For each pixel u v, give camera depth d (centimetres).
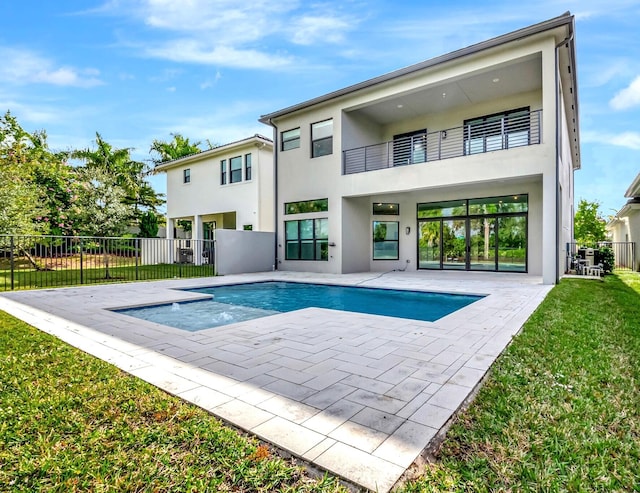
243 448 201
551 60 863
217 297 872
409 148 1333
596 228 2391
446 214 1278
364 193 1172
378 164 1380
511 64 928
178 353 374
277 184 1415
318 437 211
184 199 1833
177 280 1096
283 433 215
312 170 1302
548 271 900
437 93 1104
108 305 670
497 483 174
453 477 177
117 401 257
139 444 205
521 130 1061
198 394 271
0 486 172
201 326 577
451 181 1017
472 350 379
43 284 1020
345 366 332
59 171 1788
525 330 456
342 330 472
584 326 473
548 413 239
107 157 2194
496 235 1188
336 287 993
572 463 188
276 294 920
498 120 1113
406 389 279
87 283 1041
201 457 194
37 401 257
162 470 184
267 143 1476
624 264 1745
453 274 1195
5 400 259
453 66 990
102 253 1388
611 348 381
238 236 1297
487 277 1098
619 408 248
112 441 209
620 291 793
